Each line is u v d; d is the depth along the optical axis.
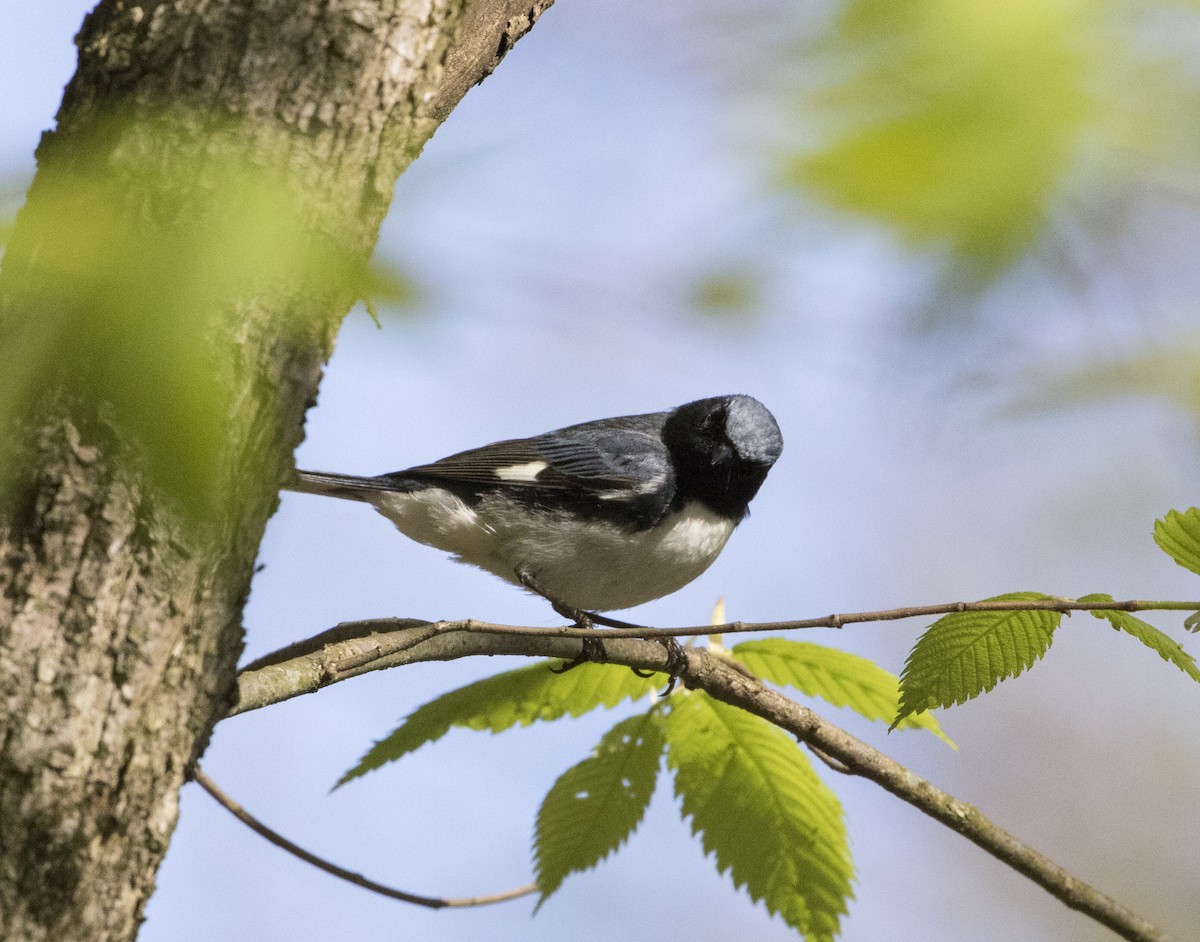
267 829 7.64
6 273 3.62
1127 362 4.65
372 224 5.11
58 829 4.77
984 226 3.25
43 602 4.80
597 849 8.12
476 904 7.98
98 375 2.95
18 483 4.77
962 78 3.28
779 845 8.02
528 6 7.31
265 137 4.82
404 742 8.18
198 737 5.27
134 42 4.89
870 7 3.38
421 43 5.28
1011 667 7.10
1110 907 8.73
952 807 8.77
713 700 8.29
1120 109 3.24
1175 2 3.27
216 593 5.11
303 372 5.06
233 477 4.95
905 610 7.07
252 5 4.96
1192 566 6.28
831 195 3.37
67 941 4.80
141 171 4.59
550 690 8.46
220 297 3.11
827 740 8.62
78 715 4.82
